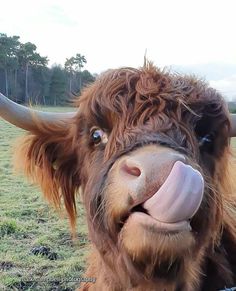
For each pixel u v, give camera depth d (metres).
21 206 2.52
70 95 1.01
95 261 0.97
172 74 0.82
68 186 1.00
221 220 0.81
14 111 0.94
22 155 1.02
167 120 0.71
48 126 0.96
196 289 0.82
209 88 0.79
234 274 0.93
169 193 0.58
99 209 0.71
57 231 2.04
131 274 0.70
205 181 0.69
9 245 1.88
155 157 0.60
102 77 0.80
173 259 0.64
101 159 0.76
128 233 0.63
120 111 0.74
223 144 0.81
